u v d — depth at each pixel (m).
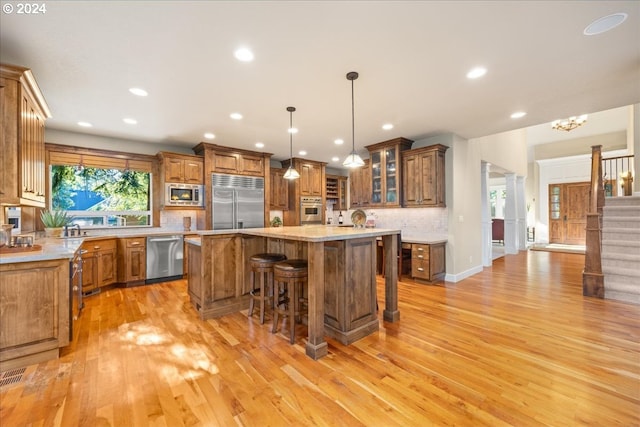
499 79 2.74
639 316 3.04
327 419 1.56
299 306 2.89
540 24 1.93
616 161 8.26
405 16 1.84
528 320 2.96
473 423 1.52
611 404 1.66
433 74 2.62
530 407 1.64
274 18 1.84
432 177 4.55
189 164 4.93
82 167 4.37
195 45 2.14
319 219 6.81
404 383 1.88
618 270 3.68
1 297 2.01
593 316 3.05
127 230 4.82
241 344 2.45
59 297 2.20
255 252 3.45
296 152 5.98
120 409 1.63
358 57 2.33
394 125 4.17
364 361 2.17
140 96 3.04
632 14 1.83
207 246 3.07
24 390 1.79
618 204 4.39
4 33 1.97
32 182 2.55
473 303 3.53
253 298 3.09
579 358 2.18
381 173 5.16
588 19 1.88
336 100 3.21
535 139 9.16
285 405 1.67
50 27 1.91
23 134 2.28
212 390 1.81
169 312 3.26
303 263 2.65
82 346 2.40
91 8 1.73
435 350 2.33
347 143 5.25
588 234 3.80
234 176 5.33
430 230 4.98
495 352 2.29
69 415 1.57
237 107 3.39
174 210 5.25
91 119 3.75
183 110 3.47
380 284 4.55
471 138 5.02
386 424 1.52
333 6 1.74
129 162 4.76
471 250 5.20
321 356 2.22
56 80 2.67
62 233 3.85
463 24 1.92
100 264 4.02
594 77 2.70
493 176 10.55
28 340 2.09
